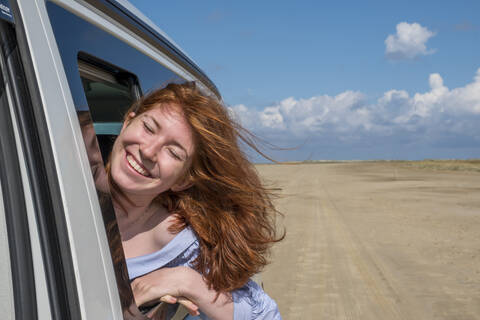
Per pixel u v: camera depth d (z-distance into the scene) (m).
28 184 0.82
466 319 4.98
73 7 1.16
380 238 9.39
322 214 13.01
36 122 0.85
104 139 1.83
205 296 1.32
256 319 1.43
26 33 0.89
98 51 1.32
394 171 47.88
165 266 1.37
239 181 1.45
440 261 7.48
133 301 1.04
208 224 1.39
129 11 1.57
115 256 1.00
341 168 65.62
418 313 5.15
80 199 0.91
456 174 38.41
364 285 6.15
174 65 2.09
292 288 6.01
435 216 12.66
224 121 1.40
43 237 0.81
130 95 1.64
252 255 1.42
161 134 1.28
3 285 0.78
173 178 1.31
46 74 0.91
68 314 0.81
